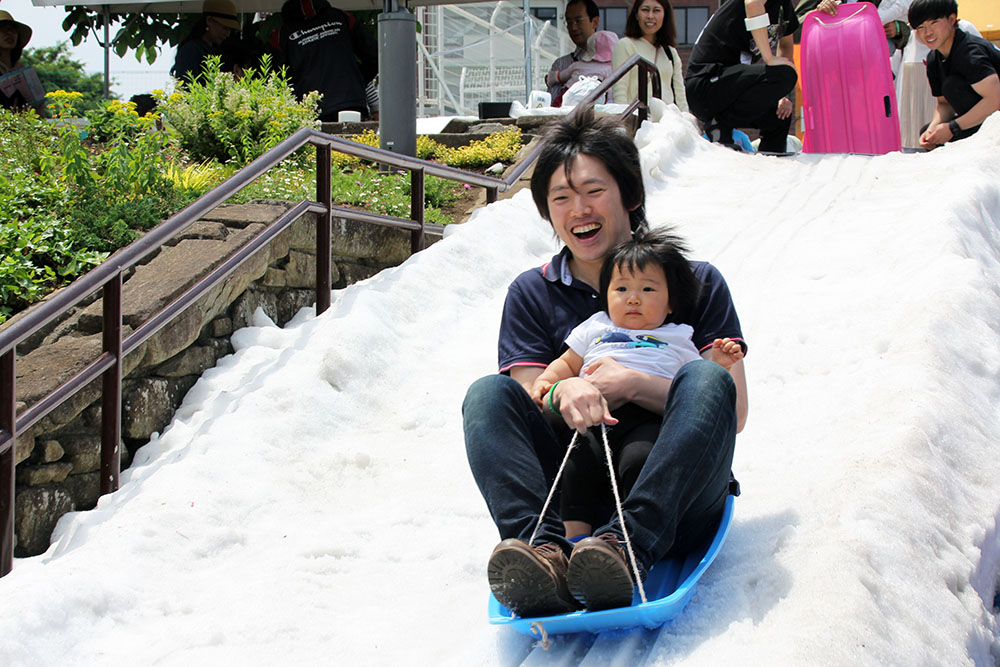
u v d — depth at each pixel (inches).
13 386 154.1
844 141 402.3
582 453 120.7
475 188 363.9
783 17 418.6
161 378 201.2
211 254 219.9
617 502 111.2
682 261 125.3
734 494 126.7
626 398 120.3
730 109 426.6
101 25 537.3
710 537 124.1
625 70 380.8
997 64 382.9
